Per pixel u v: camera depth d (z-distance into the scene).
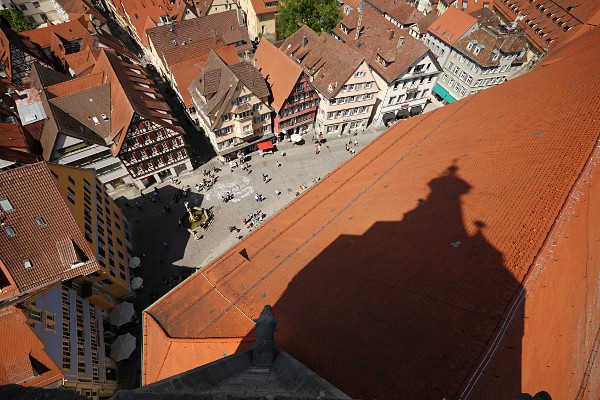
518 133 19.11
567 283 10.32
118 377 33.03
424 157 25.14
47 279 28.81
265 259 23.78
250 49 69.69
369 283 15.09
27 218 27.72
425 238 15.59
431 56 53.00
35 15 86.00
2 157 36.78
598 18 50.94
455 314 11.25
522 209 13.35
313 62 54.94
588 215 11.27
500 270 11.54
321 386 8.05
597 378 7.31
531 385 8.80
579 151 13.96
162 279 40.41
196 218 45.62
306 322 15.09
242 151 54.12
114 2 83.88
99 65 50.09
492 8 77.12
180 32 63.78
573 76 21.50
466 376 9.62
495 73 60.66
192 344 18.50
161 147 46.81
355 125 59.91
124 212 46.56
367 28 61.06
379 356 11.59
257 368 10.71
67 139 40.28
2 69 59.47
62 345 26.62
